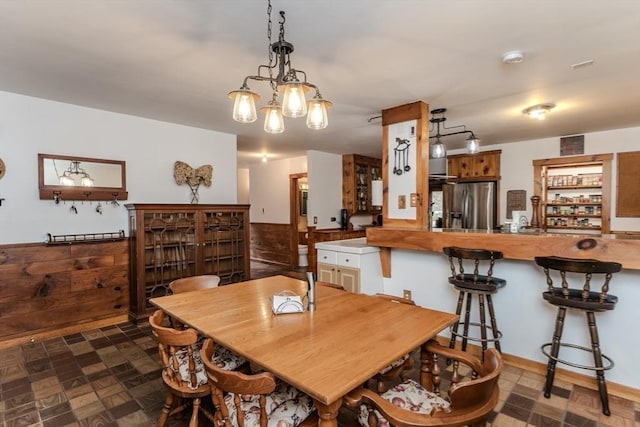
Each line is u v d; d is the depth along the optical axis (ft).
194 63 8.13
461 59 7.97
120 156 12.62
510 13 6.03
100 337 10.90
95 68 8.41
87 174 11.83
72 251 11.34
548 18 6.20
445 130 15.60
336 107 11.77
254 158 23.85
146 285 12.35
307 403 4.88
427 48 7.39
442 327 5.53
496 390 3.93
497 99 11.00
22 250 10.41
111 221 12.48
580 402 7.20
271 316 6.04
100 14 5.99
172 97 10.66
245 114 5.98
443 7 5.82
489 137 17.28
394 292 11.51
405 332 5.26
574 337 8.00
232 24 6.36
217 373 4.09
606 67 8.48
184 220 13.29
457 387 3.55
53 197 11.10
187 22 6.29
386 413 3.77
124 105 11.54
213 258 14.24
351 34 6.75
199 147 14.88
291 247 23.79
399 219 11.73
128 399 7.38
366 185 24.07
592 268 6.49
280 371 4.04
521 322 8.80
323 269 12.33
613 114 12.88
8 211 10.39
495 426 6.43
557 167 18.11
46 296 10.82
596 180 16.69
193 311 6.35
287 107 5.81
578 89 10.09
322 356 4.43
